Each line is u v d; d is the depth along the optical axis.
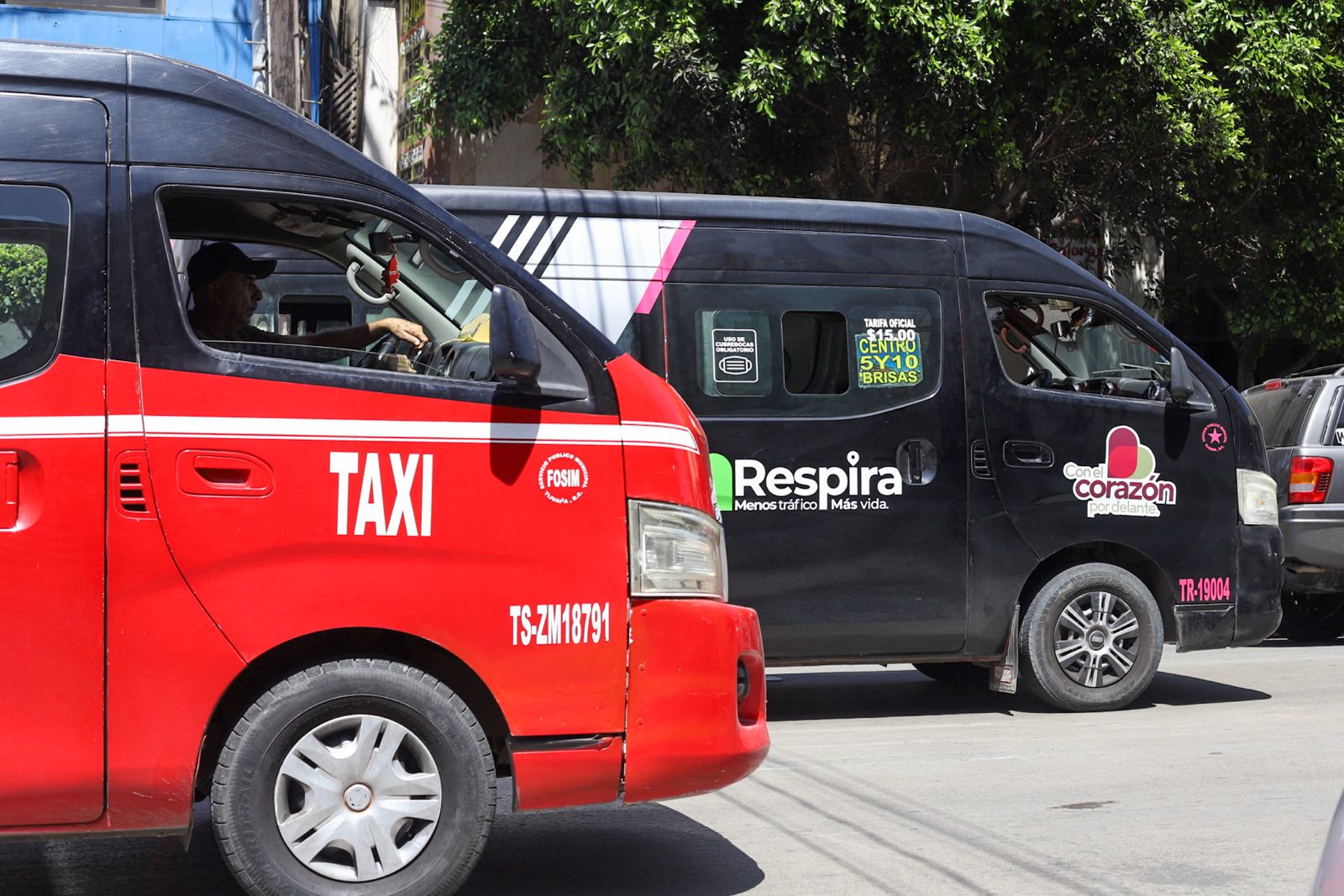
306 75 14.80
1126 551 7.61
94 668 3.54
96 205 3.66
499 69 14.31
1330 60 13.73
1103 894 4.26
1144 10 12.65
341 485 3.71
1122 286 16.91
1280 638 11.48
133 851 4.80
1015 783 5.84
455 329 4.37
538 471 3.88
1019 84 12.98
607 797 3.93
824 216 7.15
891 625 7.07
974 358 7.26
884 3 11.80
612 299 6.82
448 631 3.77
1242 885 4.35
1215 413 7.68
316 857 3.70
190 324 3.75
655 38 12.08
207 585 3.61
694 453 4.11
